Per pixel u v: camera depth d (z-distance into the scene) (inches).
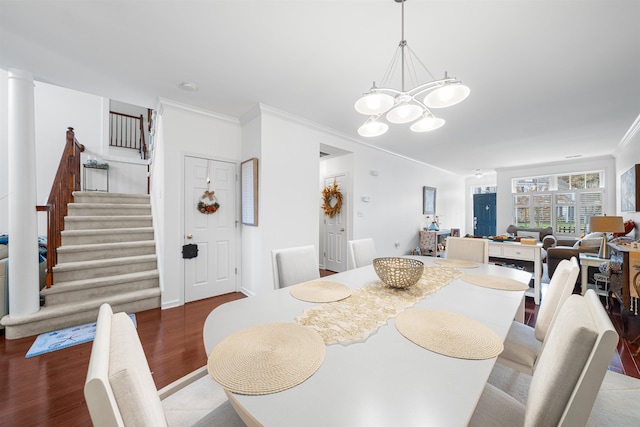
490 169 273.6
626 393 61.0
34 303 89.8
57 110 173.8
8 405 58.0
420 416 23.1
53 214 104.2
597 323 24.8
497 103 112.1
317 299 52.5
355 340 36.2
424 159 227.1
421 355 32.7
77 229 127.0
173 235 116.4
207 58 82.8
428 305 49.6
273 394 25.9
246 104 117.6
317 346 34.5
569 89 99.6
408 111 60.5
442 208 278.8
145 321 101.1
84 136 185.0
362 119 135.9
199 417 55.7
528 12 61.9
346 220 178.2
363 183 181.2
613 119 130.1
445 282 64.8
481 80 93.4
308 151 141.3
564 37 70.7
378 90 58.6
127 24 67.9
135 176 203.9
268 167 123.6
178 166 118.0
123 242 130.4
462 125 139.9
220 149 131.4
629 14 61.8
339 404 24.6
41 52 79.6
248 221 129.0
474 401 25.0
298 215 136.2
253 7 61.9
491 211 311.0
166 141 114.7
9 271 86.7
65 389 63.1
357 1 59.5
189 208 121.8
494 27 67.2
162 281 115.1
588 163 227.1
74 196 142.6
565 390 24.5
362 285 63.1
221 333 38.9
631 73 88.0
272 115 124.2
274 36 72.1
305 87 101.0
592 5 59.6
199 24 67.8
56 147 172.1
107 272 115.3
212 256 129.5
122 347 22.4
